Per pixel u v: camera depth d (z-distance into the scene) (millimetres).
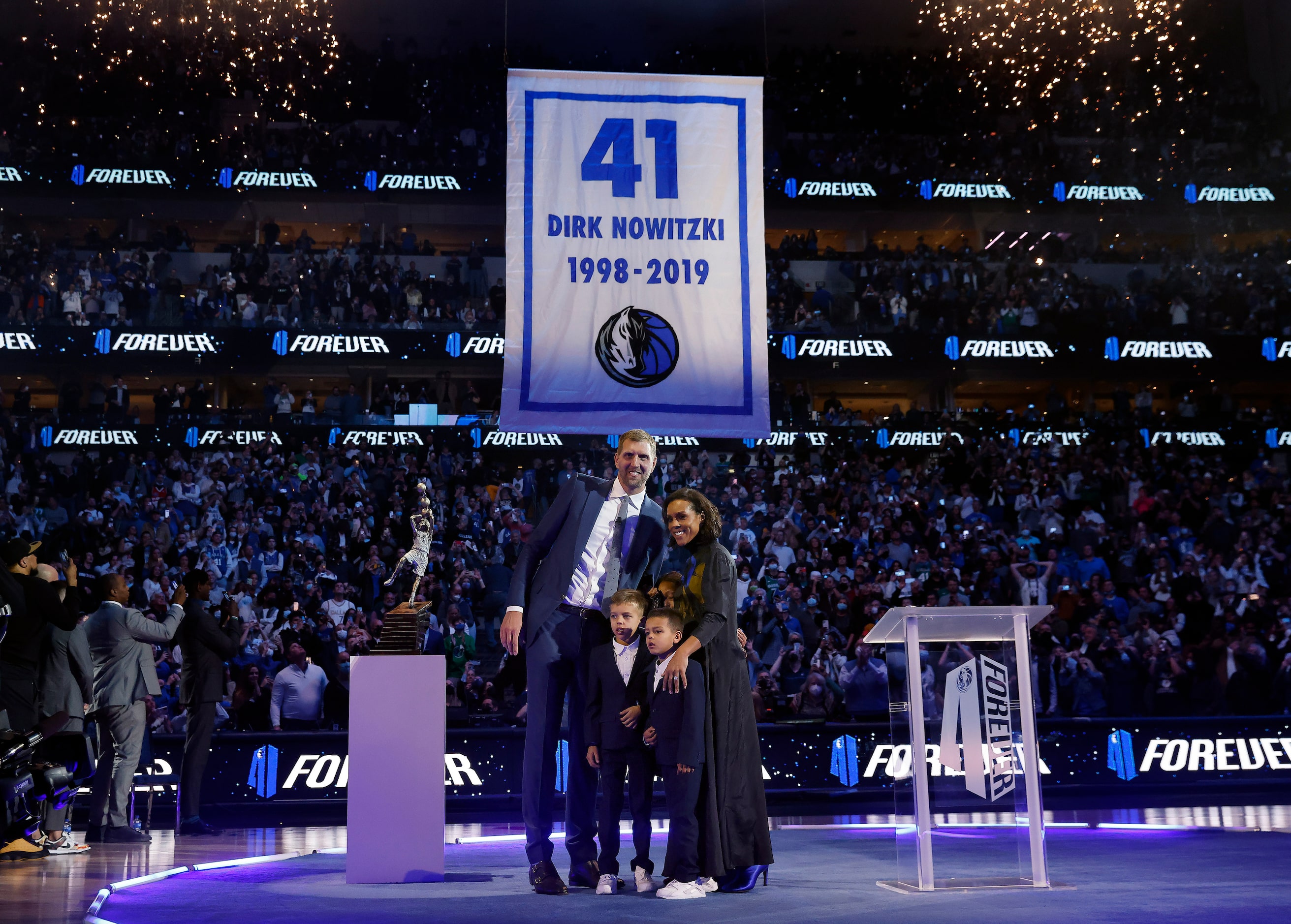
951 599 13734
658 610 4523
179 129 26359
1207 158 27266
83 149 24891
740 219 8977
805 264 25734
